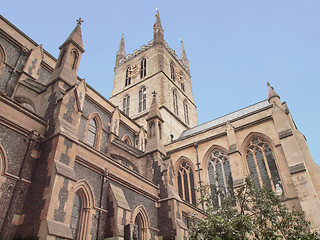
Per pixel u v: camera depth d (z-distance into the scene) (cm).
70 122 1992
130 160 3111
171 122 5716
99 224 1911
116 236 1864
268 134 3675
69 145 1841
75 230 1805
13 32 2880
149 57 6981
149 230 2373
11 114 1727
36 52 2986
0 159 1587
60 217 1559
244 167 3700
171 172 2827
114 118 3625
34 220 1525
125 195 2247
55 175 1623
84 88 2888
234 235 1734
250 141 3838
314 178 3167
